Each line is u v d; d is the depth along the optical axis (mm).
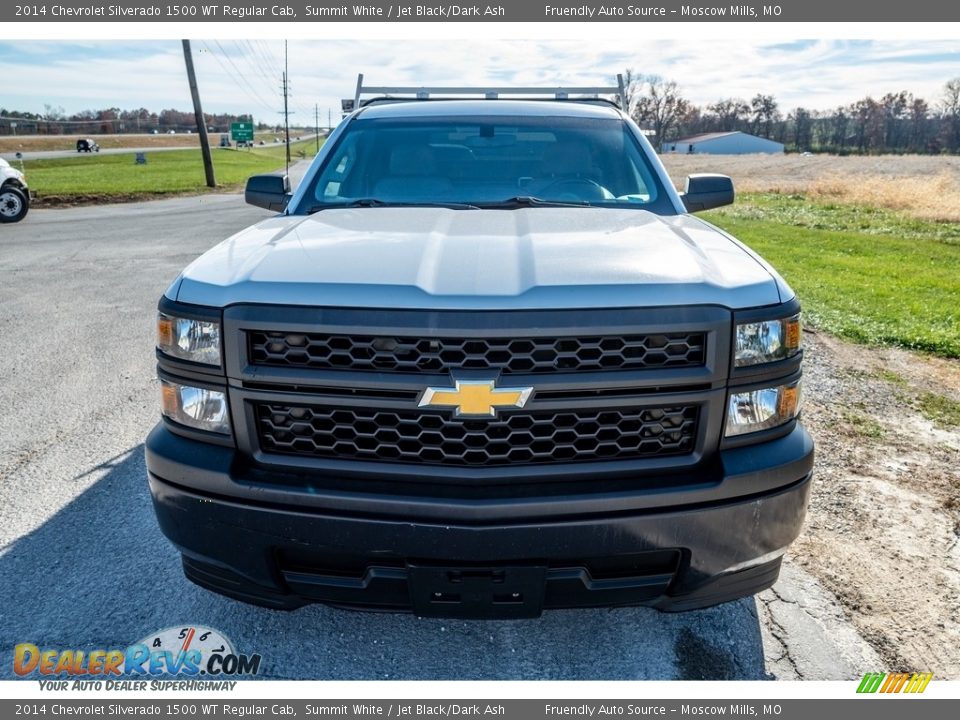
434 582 2051
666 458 2096
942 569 3062
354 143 3629
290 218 3041
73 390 5105
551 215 2891
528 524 1993
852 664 2500
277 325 2020
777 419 2191
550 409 2006
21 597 2795
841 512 3531
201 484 2133
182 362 2162
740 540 2139
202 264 2330
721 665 2500
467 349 1983
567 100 4348
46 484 3691
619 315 1997
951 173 44688
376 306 1992
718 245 2516
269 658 2518
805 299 8930
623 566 2135
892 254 13875
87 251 11828
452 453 2043
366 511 2029
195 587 2877
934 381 5664
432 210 2980
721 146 114000
